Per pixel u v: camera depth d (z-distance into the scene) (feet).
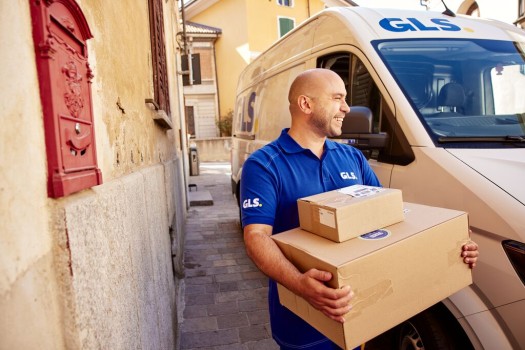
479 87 8.43
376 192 4.64
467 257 4.70
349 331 3.73
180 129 23.70
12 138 2.04
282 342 5.55
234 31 72.59
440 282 4.43
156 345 5.72
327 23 10.74
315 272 3.76
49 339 2.28
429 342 6.21
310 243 4.26
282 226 5.33
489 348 5.35
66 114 2.62
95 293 2.93
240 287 12.69
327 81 5.31
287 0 74.74
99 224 3.17
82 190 3.07
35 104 2.29
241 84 21.08
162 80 10.17
